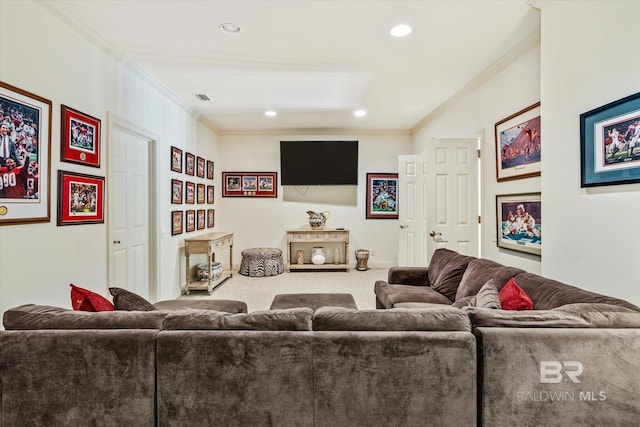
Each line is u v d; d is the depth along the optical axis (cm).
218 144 613
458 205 380
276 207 620
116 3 226
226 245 533
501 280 215
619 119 174
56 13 229
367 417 135
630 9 169
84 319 141
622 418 130
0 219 191
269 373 134
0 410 135
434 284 304
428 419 134
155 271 379
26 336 134
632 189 170
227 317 142
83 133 258
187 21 249
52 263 229
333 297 283
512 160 310
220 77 359
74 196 249
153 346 135
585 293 162
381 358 134
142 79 346
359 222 626
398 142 624
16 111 200
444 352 133
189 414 135
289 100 442
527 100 289
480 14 244
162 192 394
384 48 296
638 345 129
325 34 271
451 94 423
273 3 228
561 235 215
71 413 135
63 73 238
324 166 600
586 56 195
